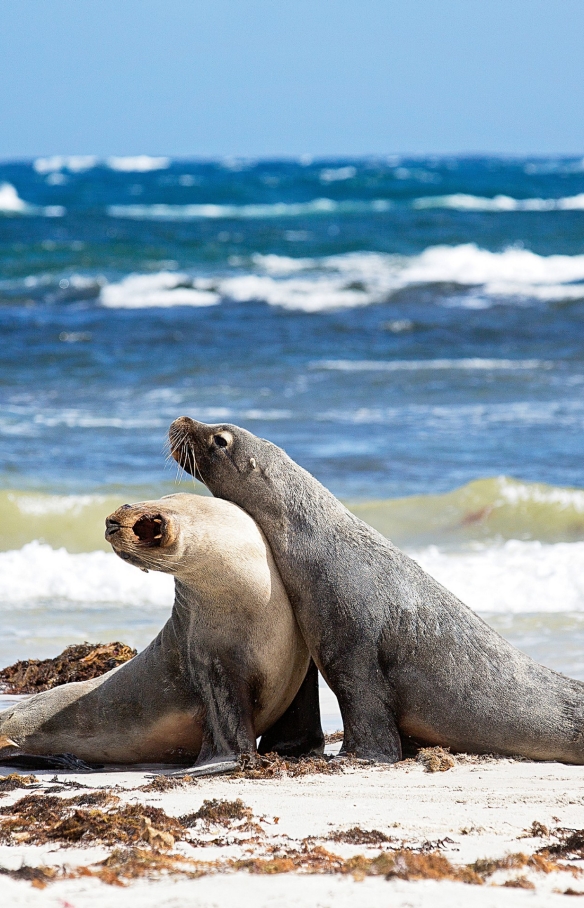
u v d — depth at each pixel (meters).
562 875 12.22
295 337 80.62
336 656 18.97
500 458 50.44
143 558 17.06
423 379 68.12
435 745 19.47
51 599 33.38
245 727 18.38
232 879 11.59
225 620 18.39
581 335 82.19
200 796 15.99
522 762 18.69
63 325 83.88
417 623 19.09
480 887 11.53
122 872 11.89
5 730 19.98
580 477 47.38
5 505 40.62
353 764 18.02
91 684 20.11
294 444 52.59
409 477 47.47
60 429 55.41
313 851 12.83
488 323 85.06
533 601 32.22
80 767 19.50
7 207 174.88
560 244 127.25
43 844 13.37
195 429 20.59
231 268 109.38
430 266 111.56
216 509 18.34
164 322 85.12
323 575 19.11
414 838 13.80
